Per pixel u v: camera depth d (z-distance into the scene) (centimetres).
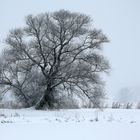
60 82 4194
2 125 1407
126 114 2691
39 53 4253
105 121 1658
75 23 4234
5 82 4219
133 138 968
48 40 4262
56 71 4169
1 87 4225
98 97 4188
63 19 4191
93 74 4191
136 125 1383
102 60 4216
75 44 4262
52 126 1341
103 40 4250
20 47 4200
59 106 4262
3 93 4247
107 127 1293
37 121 1711
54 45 4209
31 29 4231
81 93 4203
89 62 4209
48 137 980
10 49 4256
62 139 940
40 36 4234
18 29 4241
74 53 4231
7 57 4259
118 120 1750
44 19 4256
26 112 3412
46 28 4238
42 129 1212
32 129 1216
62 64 4250
